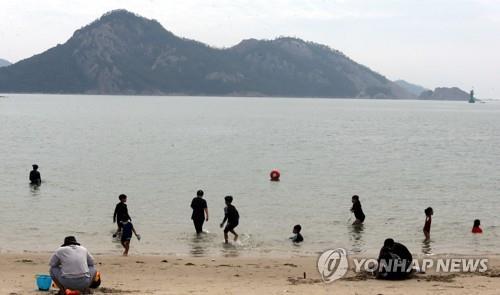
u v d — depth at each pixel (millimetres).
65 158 57469
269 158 61438
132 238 25234
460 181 46062
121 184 41625
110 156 60344
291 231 27250
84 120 131875
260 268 19766
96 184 41281
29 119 131375
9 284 16297
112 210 31562
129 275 18281
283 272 19109
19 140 76062
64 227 27203
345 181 45344
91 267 14539
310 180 45625
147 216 30250
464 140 89750
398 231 27594
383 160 61062
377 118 167625
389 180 46219
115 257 21484
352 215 31344
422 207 34344
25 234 25719
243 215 31047
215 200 35719
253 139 86250
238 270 19359
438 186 43156
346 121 146875
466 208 34156
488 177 48625
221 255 22453
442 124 139125
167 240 25016
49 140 77250
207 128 110938
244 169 52000
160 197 36344
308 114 191125
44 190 37906
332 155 65375
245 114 183625
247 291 15281
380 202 35969
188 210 32062
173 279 17672
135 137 86250
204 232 26641
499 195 39188
